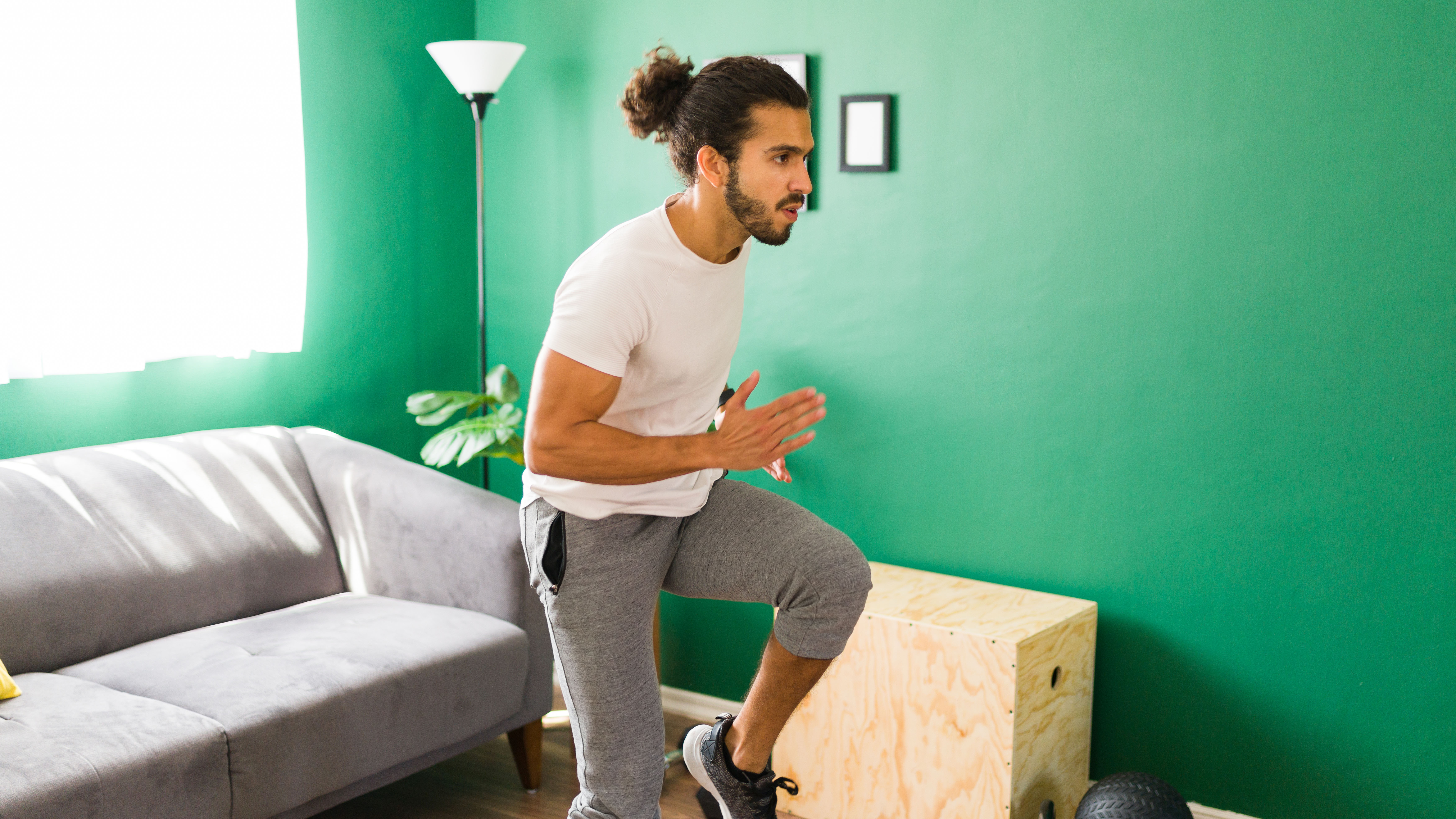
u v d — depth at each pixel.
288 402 3.04
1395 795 2.32
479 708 2.39
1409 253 2.22
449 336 3.48
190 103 2.67
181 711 1.94
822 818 2.56
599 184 3.21
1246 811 2.48
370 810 2.52
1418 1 2.18
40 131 2.39
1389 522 2.28
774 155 1.44
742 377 3.03
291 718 2.00
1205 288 2.42
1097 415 2.56
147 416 2.73
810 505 2.97
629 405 1.60
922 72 2.69
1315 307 2.32
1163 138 2.44
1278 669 2.42
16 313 2.38
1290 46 2.29
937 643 2.34
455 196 3.46
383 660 2.22
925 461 2.79
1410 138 2.21
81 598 2.24
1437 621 2.25
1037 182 2.58
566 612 1.61
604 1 3.14
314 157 3.03
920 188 2.72
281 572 2.63
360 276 3.19
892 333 2.80
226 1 2.72
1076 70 2.52
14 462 2.35
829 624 1.57
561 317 1.47
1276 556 2.40
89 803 1.71
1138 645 2.56
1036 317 2.62
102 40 2.49
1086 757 2.59
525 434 1.49
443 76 3.38
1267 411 2.38
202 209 2.72
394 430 3.36
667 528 1.64
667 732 3.04
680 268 1.49
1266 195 2.35
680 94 1.55
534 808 2.54
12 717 1.88
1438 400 2.22
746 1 2.91
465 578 2.60
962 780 2.34
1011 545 2.70
